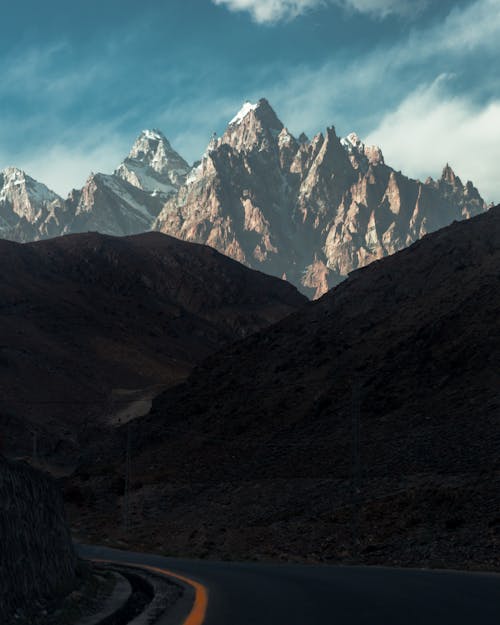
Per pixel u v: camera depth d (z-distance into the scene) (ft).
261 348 468.34
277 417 358.02
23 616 34.88
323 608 45.32
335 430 309.01
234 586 63.72
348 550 173.37
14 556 38.29
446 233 472.85
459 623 37.29
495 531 149.28
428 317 370.12
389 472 238.68
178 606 46.75
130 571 87.25
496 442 223.71
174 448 378.94
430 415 276.62
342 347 404.16
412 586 58.65
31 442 550.77
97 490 343.67
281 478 281.74
